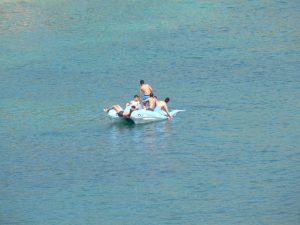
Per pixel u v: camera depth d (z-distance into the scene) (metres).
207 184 134.50
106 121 172.50
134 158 148.62
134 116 167.50
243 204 125.94
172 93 192.00
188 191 131.88
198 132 161.75
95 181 138.25
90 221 122.44
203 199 128.62
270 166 141.38
